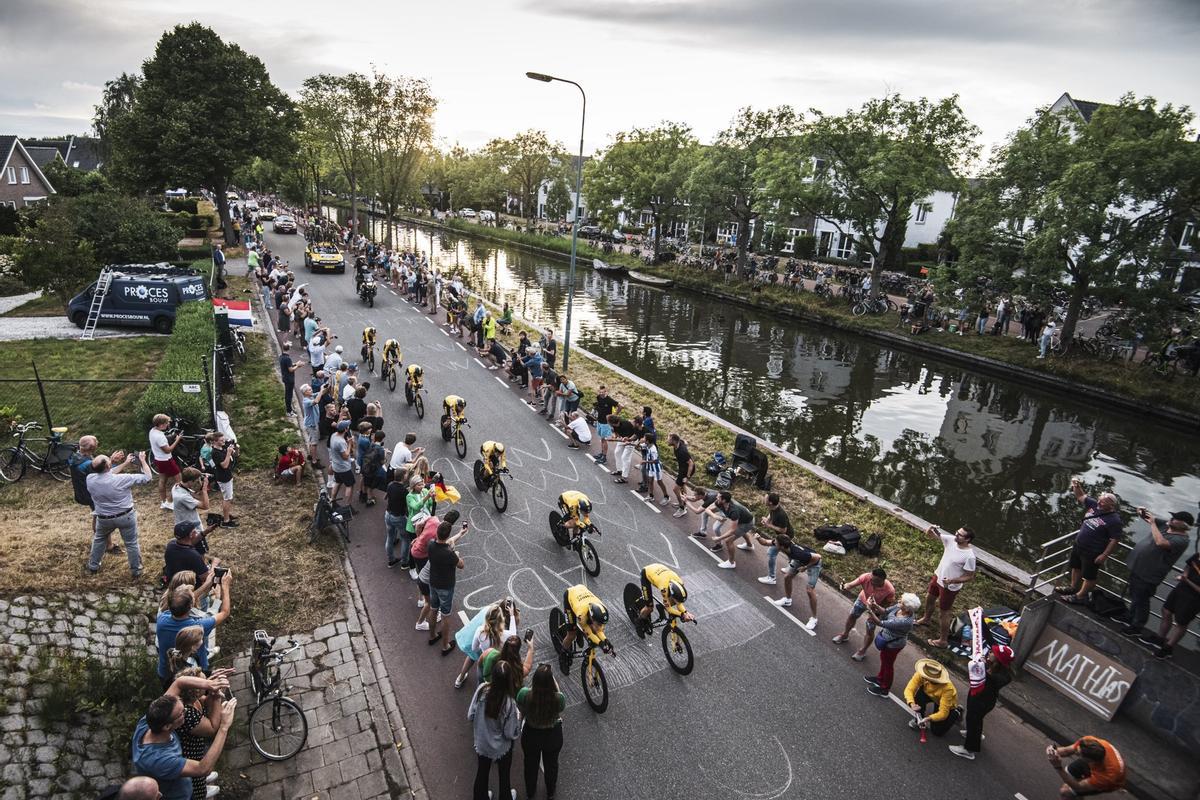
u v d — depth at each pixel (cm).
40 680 697
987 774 772
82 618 816
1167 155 2384
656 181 5328
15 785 590
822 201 3825
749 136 4584
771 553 1102
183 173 3609
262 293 2927
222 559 1047
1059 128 2786
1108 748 657
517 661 655
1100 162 2533
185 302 2319
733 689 883
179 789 526
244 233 4534
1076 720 843
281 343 2344
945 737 823
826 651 972
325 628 930
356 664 873
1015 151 2814
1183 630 865
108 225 3022
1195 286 3316
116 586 891
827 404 2547
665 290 4922
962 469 1989
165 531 1067
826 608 1078
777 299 4162
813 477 1595
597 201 6225
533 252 6831
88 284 2464
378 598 1012
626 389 2236
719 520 1194
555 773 679
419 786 708
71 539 987
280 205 9119
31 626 770
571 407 1792
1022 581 1171
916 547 1284
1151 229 2564
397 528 1066
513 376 2188
